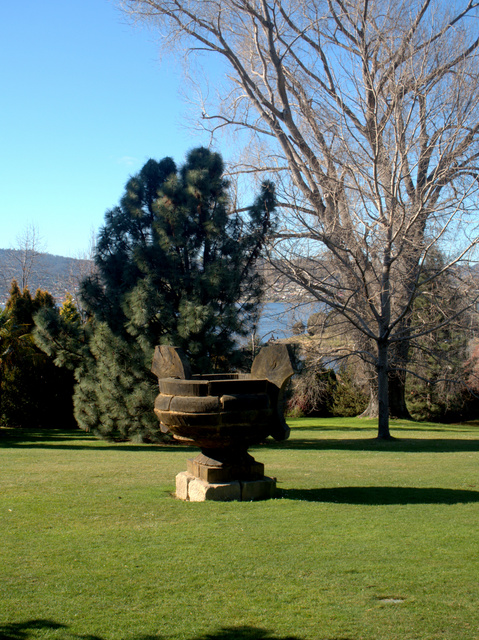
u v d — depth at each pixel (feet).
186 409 23.22
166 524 20.25
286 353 24.20
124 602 14.06
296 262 61.26
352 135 61.41
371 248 60.39
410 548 18.01
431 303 72.79
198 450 48.96
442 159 57.62
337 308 59.62
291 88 80.89
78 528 19.74
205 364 51.39
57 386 80.79
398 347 80.33
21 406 80.64
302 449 49.49
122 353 54.54
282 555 17.24
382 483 29.50
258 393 24.02
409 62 60.34
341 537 19.02
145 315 51.80
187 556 17.07
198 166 59.52
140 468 33.22
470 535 19.39
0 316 72.18
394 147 60.44
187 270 57.72
